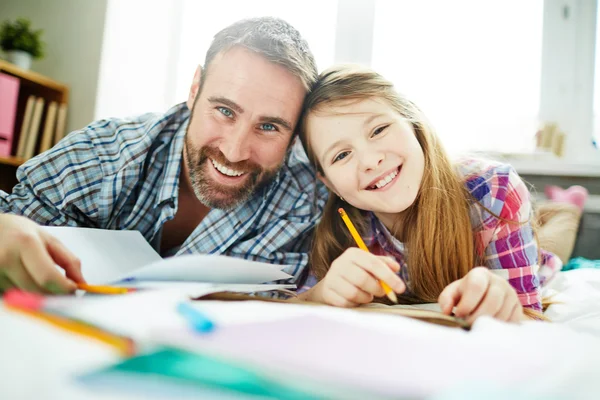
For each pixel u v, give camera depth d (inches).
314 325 10.5
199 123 30.2
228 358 7.1
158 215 31.9
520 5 57.8
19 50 60.2
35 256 15.6
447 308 16.9
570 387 6.9
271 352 7.7
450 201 27.7
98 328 8.7
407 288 29.5
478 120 55.5
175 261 17.0
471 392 6.2
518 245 27.3
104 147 32.4
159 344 7.9
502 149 55.9
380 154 27.0
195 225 32.9
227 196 31.0
